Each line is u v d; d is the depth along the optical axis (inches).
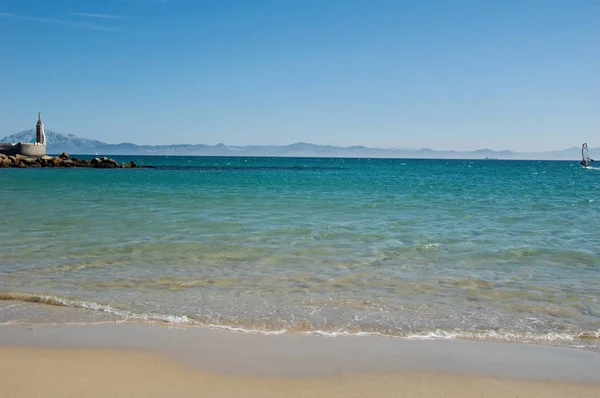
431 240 532.4
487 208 856.9
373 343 258.2
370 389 208.4
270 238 532.7
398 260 440.5
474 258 452.1
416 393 205.8
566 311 310.8
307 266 416.5
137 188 1306.6
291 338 263.7
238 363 231.9
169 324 282.8
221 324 283.3
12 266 409.4
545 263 437.1
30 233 552.7
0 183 1475.1
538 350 252.4
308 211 772.6
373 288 355.9
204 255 452.8
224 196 1050.7
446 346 255.4
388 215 734.5
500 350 251.6
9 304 314.0
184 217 687.7
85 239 520.7
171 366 227.8
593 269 417.1
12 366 224.2
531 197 1114.7
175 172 2647.6
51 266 410.3
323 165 5191.9
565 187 1536.7
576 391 209.6
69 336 262.7
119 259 436.1
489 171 3496.6
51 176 1978.3
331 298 331.6
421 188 1416.1
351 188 1387.8
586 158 4296.3
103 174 2247.8
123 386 207.2
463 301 328.5
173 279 375.6
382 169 3794.3
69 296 331.0
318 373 222.5
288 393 204.2
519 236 566.3
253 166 4303.6
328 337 265.7
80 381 210.7
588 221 695.1
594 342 263.9
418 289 354.3
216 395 201.5
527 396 204.8
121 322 285.1
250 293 341.7
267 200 957.8
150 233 557.6
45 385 206.2
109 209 780.0
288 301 324.8
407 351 248.4
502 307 317.4
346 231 581.0
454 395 204.5
